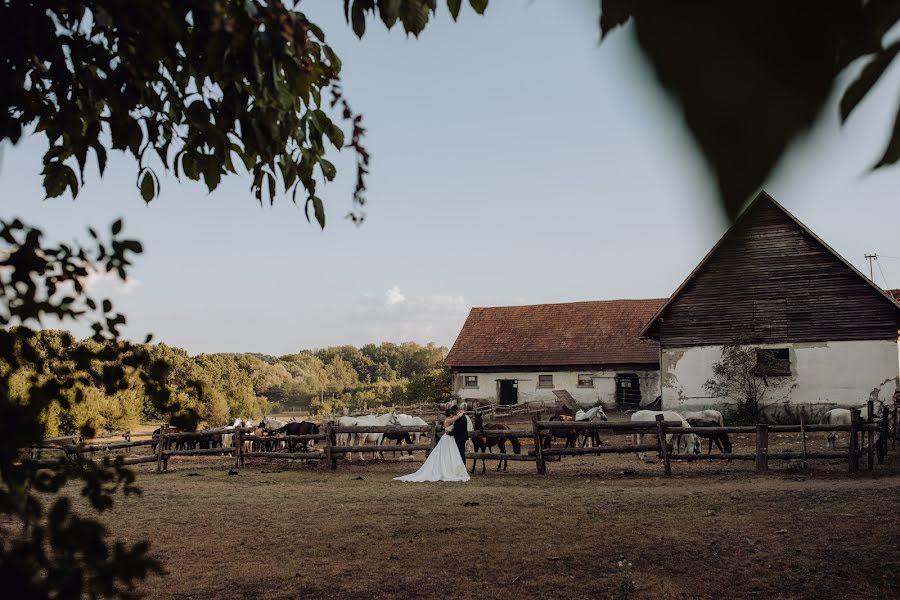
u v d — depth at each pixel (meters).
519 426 29.48
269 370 112.50
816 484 11.77
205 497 12.06
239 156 3.39
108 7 2.01
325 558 7.90
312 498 11.77
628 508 10.00
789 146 0.39
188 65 3.11
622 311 39.91
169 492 12.67
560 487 12.72
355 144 2.05
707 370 25.88
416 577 7.14
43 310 2.77
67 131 3.29
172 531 9.30
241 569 7.55
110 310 2.93
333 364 164.75
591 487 12.59
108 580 2.32
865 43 0.41
